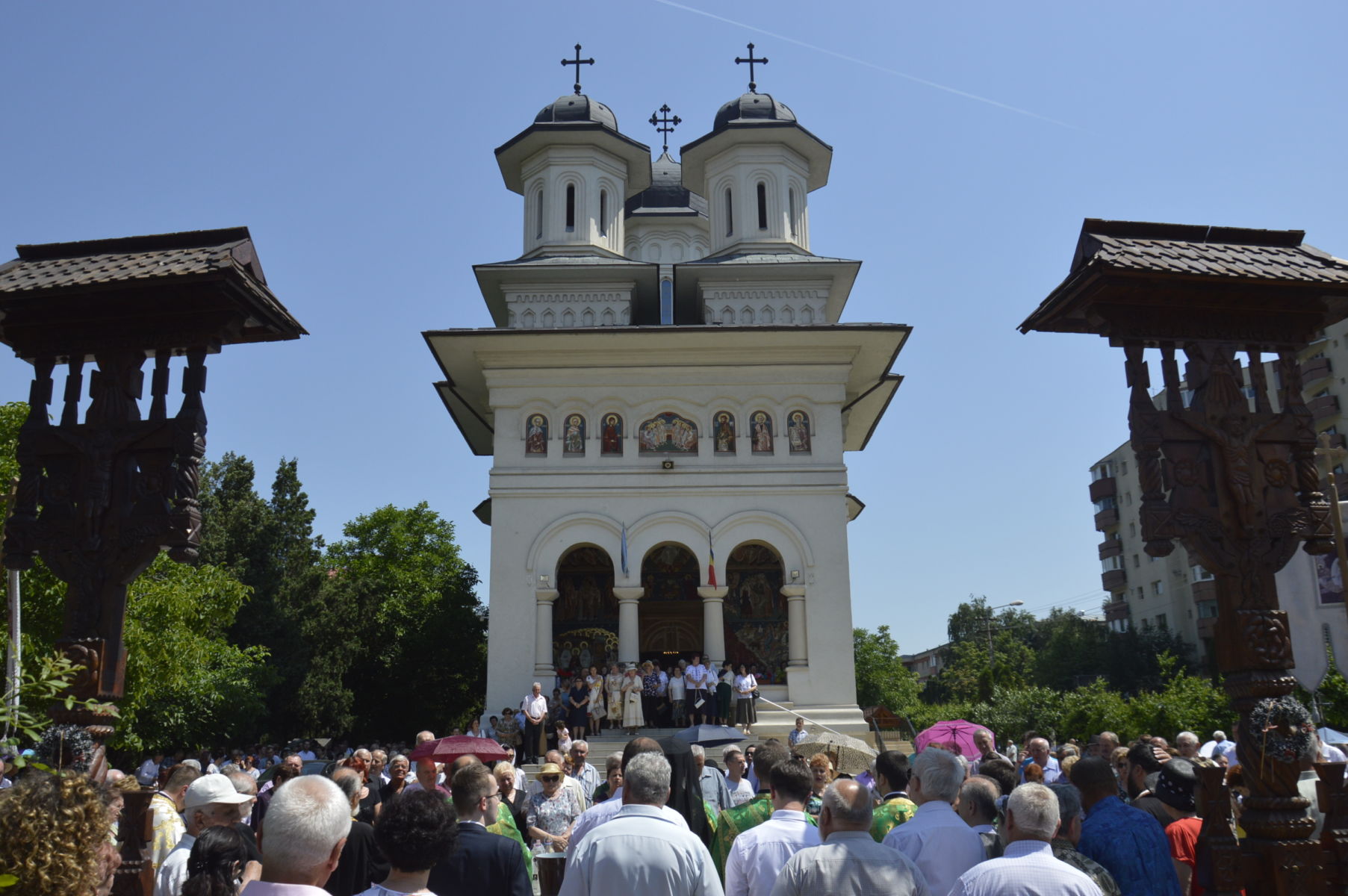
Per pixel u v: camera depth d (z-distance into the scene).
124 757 34.59
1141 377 9.88
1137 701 40.78
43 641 23.75
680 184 50.31
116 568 9.08
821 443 31.00
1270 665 9.24
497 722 26.81
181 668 29.08
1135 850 6.66
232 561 44.44
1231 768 9.67
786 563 30.19
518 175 38.47
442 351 31.39
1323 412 54.41
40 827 4.11
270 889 4.59
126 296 9.24
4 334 9.63
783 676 30.94
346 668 44.56
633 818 6.00
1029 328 10.61
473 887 6.47
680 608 33.66
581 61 39.06
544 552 30.08
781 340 30.86
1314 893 8.40
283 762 12.88
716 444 31.09
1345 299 10.13
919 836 6.71
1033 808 5.68
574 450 30.92
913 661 159.88
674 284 36.06
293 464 55.00
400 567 58.69
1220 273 9.57
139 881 7.66
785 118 37.44
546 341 30.81
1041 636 95.81
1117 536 82.12
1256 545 9.59
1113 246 9.77
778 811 6.97
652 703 28.75
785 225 36.28
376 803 11.41
